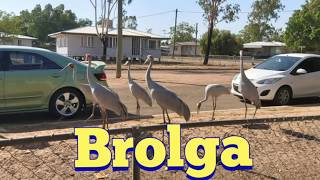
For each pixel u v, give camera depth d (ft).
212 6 126.93
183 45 237.45
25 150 17.79
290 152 18.99
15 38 150.30
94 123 24.93
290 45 127.03
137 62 126.62
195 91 46.24
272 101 36.42
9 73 25.84
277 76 36.22
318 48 124.06
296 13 127.03
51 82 26.78
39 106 26.76
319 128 23.07
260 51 222.69
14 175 15.37
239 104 36.22
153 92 20.52
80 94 27.55
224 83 56.85
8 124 25.61
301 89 37.27
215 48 196.34
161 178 15.49
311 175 16.66
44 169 15.93
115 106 19.95
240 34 263.29
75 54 129.49
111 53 133.08
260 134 21.39
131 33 135.64
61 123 25.00
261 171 16.72
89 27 139.44
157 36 139.64
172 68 92.73
